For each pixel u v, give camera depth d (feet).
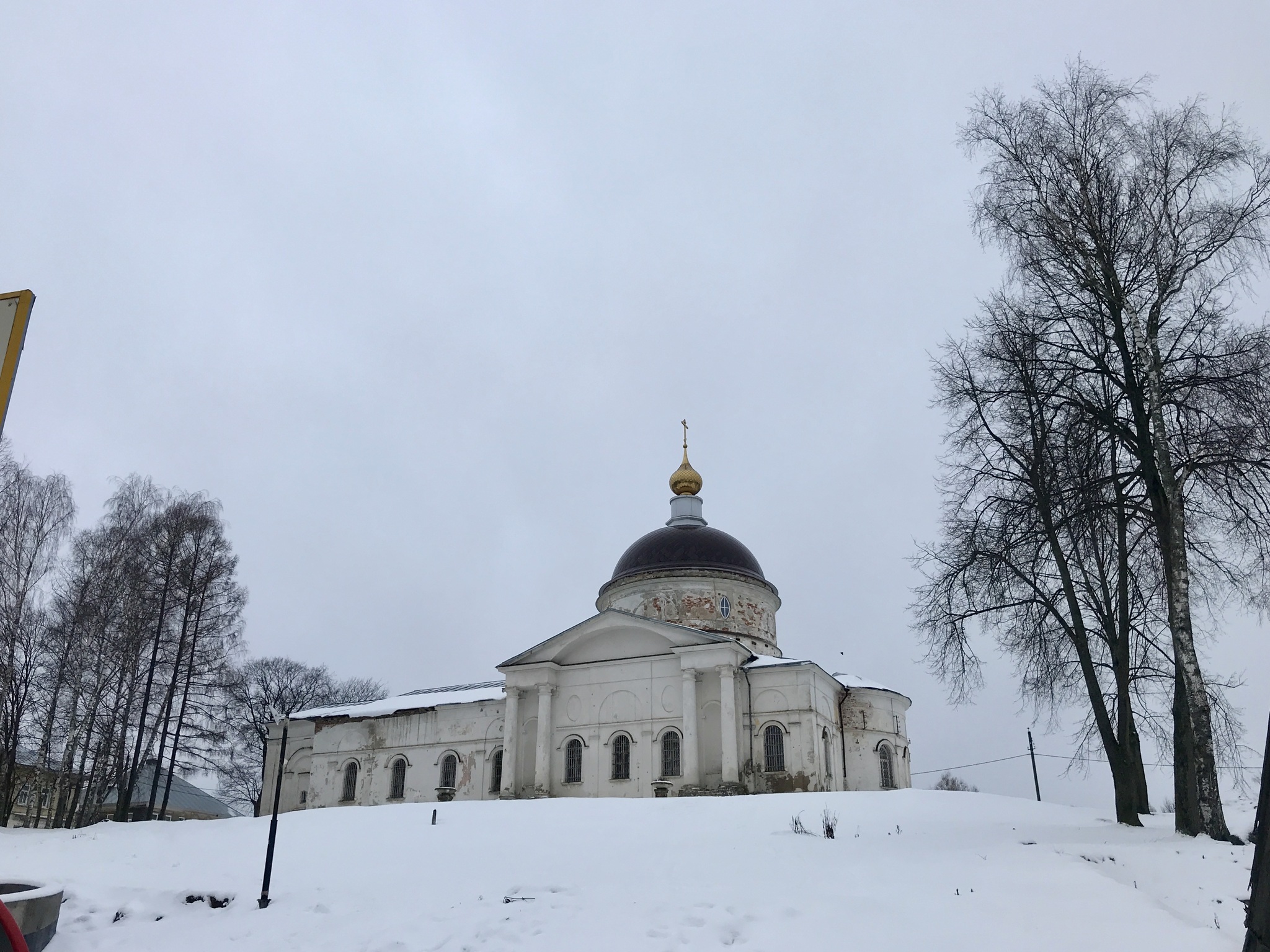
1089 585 78.33
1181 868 49.96
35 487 127.44
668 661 146.82
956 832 68.39
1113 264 71.46
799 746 138.51
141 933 48.08
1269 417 65.10
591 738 148.05
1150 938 33.86
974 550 75.46
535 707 154.71
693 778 136.67
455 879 55.26
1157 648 75.15
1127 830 66.33
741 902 39.63
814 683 143.02
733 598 162.30
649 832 75.00
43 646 125.39
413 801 161.48
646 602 162.61
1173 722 67.56
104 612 129.90
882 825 77.56
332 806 166.50
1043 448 72.13
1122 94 75.05
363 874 60.34
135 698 132.77
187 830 88.17
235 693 145.59
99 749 128.16
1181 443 68.33
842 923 35.70
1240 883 46.60
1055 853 52.80
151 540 139.03
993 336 75.46
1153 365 68.08
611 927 37.14
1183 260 70.18
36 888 48.16
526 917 40.57
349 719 171.73
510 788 147.74
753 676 144.87
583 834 74.64
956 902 39.11
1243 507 67.97
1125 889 41.27
